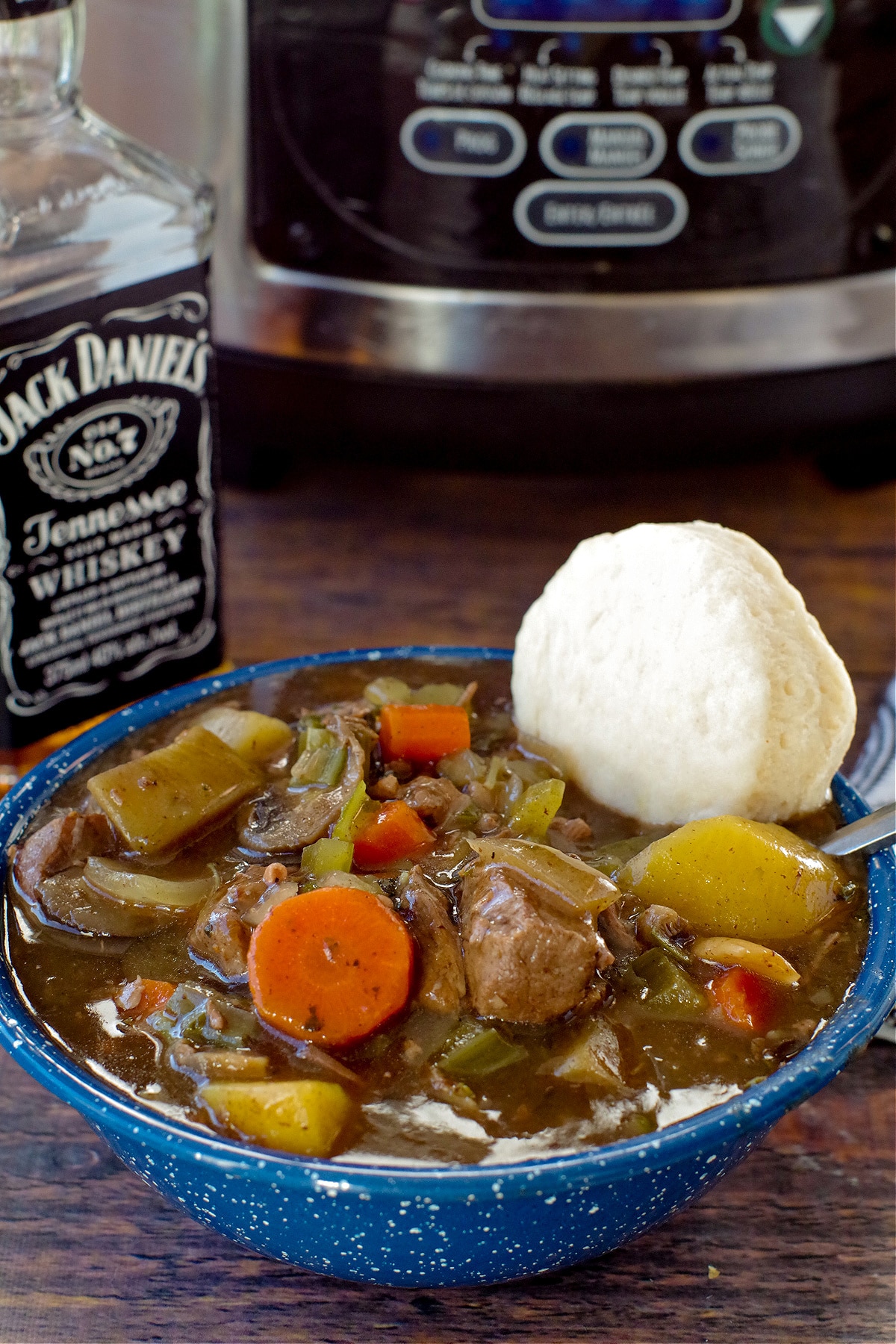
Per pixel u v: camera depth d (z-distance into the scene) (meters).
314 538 1.61
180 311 1.19
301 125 1.32
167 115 1.35
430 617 1.47
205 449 1.26
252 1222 0.76
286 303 1.40
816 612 1.47
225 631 1.41
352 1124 0.75
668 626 0.93
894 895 0.85
